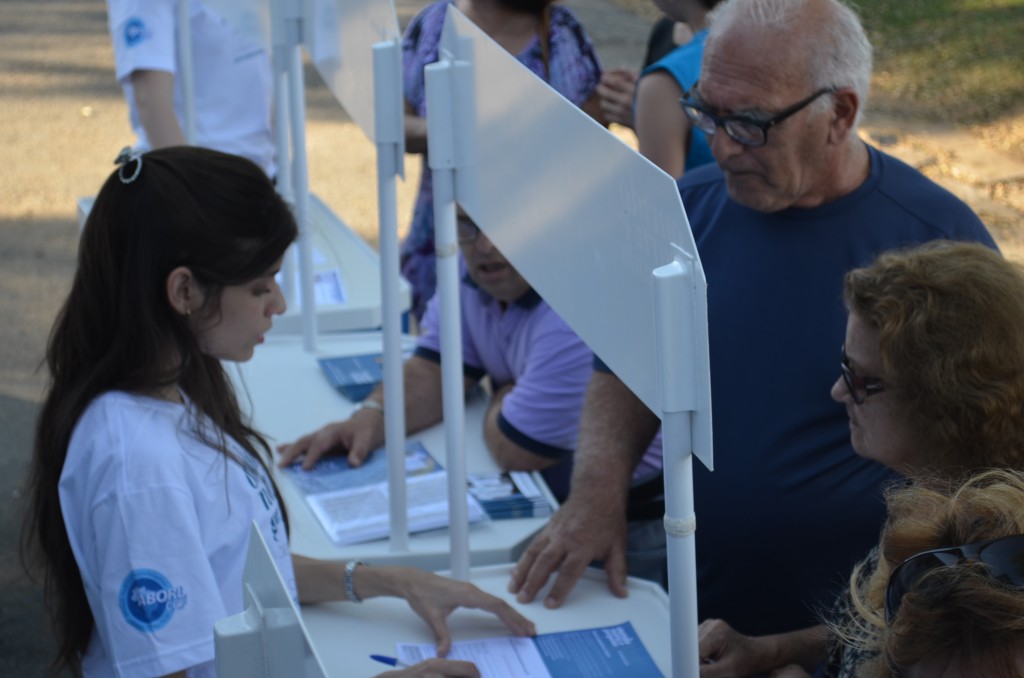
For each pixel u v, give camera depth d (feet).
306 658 3.31
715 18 6.30
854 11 6.65
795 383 6.29
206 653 4.63
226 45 10.46
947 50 27.81
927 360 4.42
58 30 32.27
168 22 9.82
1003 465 4.36
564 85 10.43
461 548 6.51
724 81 6.03
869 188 6.34
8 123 24.95
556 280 5.01
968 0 31.86
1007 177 20.36
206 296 4.92
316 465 7.76
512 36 10.31
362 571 6.12
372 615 6.16
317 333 9.99
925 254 4.71
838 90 5.99
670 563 4.23
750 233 6.50
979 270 4.50
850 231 6.30
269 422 8.35
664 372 3.99
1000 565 2.94
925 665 2.99
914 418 4.54
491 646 5.87
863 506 6.14
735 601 6.57
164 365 4.88
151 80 9.73
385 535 6.88
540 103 4.91
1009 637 2.82
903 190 6.36
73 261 18.45
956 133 22.62
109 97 26.94
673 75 8.23
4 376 14.87
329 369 9.14
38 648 9.81
